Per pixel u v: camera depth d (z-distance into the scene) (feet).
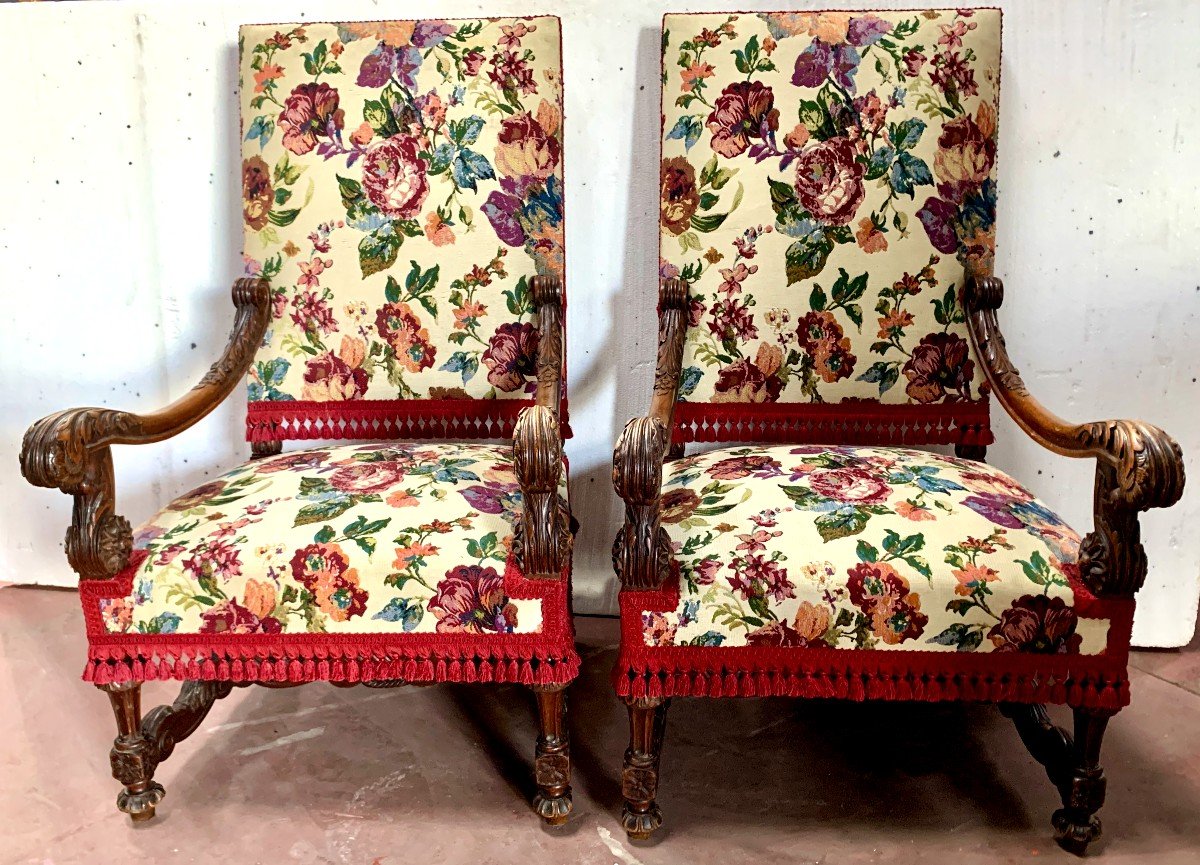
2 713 4.70
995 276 4.82
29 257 5.59
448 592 3.36
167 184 5.41
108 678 3.52
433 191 4.53
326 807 4.01
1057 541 3.35
